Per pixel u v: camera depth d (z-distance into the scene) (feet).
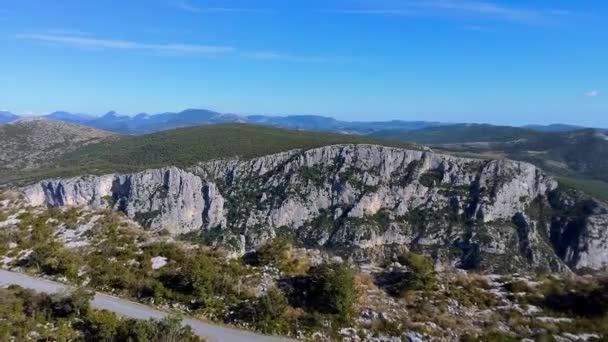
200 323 77.61
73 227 114.42
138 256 99.30
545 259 509.76
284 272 91.97
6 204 130.21
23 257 101.81
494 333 74.59
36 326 73.67
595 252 511.40
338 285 79.92
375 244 529.45
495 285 88.48
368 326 76.48
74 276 93.04
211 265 92.58
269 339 73.41
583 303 81.05
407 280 86.33
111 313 76.18
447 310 80.38
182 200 517.14
